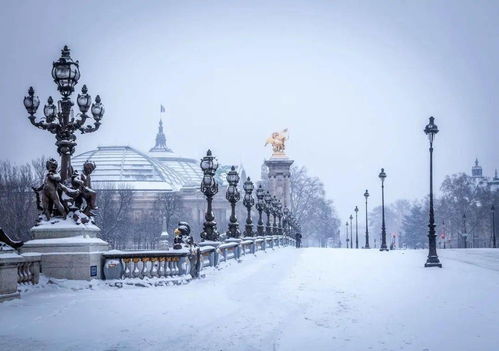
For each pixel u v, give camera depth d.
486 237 174.75
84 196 25.41
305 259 44.78
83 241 23.61
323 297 21.14
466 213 176.75
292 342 13.85
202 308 18.64
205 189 35.44
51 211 24.88
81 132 27.22
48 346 13.38
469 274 31.38
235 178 43.03
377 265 38.19
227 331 15.09
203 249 29.12
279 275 29.78
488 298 21.11
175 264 25.14
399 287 24.48
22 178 91.00
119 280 24.00
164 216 165.88
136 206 195.25
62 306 18.75
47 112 26.09
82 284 23.11
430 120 39.94
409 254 56.69
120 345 13.48
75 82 26.56
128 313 17.69
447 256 56.59
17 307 18.53
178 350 13.01
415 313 17.75
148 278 24.45
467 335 14.61
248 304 19.48
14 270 20.11
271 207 75.56
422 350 13.03
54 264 23.39
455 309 18.50
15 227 82.62
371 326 15.75
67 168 26.06
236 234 42.75
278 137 142.62
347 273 31.38
